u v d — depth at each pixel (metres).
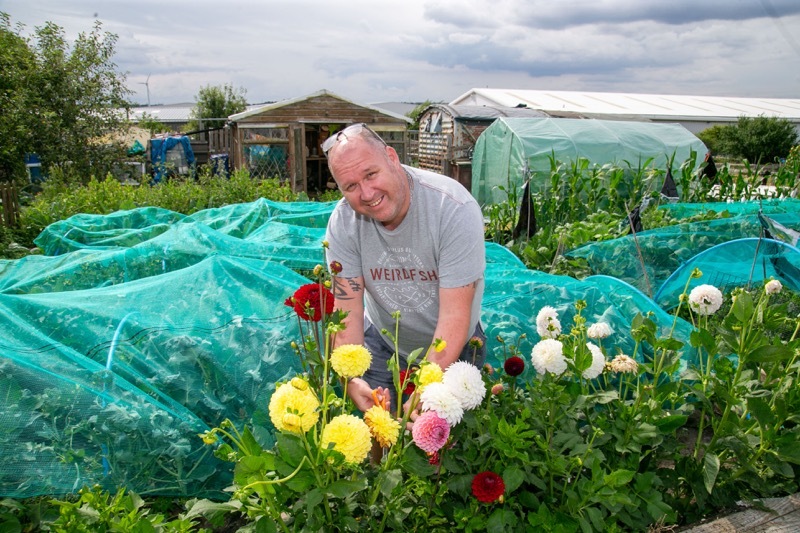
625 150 10.73
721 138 25.98
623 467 2.03
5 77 13.29
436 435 1.46
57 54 14.15
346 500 1.69
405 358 2.34
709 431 2.84
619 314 3.14
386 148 1.84
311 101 16.41
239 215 6.06
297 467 1.50
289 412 1.39
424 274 2.04
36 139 13.74
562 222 7.58
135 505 1.69
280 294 2.93
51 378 2.11
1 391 2.03
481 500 1.65
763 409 2.00
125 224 5.80
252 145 16.09
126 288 2.99
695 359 2.90
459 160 15.88
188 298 2.85
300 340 2.61
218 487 2.28
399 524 1.70
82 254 4.00
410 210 1.92
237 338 2.58
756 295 3.51
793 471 2.27
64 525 1.58
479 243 1.92
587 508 1.81
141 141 20.66
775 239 3.32
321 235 4.71
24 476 2.02
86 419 2.08
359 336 2.12
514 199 7.07
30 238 7.18
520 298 3.26
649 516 2.02
